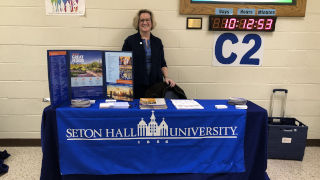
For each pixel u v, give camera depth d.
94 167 1.75
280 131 2.53
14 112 2.79
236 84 2.82
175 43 2.70
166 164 1.80
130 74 1.90
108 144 1.75
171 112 1.73
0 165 2.26
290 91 2.85
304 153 2.74
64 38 2.64
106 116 1.71
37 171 2.29
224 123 1.77
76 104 1.73
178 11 2.62
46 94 2.76
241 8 2.58
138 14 2.44
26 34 2.60
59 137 1.71
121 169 1.78
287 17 2.66
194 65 2.76
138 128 1.74
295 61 2.77
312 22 2.68
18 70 2.68
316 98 2.88
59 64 1.76
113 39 2.67
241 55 2.74
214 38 2.69
